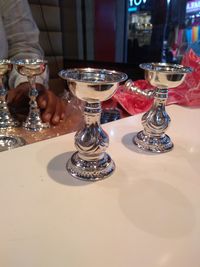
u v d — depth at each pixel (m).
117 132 0.46
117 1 1.55
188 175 0.34
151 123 0.40
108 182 0.32
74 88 0.28
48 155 0.38
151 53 1.41
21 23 1.03
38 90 0.67
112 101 0.65
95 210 0.27
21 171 0.33
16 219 0.25
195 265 0.20
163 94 0.38
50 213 0.26
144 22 1.40
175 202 0.28
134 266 0.20
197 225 0.25
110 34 1.67
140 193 0.30
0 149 0.47
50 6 1.76
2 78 0.60
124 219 0.25
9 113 0.63
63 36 1.92
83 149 0.32
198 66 0.62
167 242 0.23
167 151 0.40
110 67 1.51
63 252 0.22
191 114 0.58
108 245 0.22
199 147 0.42
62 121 0.63
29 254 0.21
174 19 1.24
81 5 1.78
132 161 0.37
